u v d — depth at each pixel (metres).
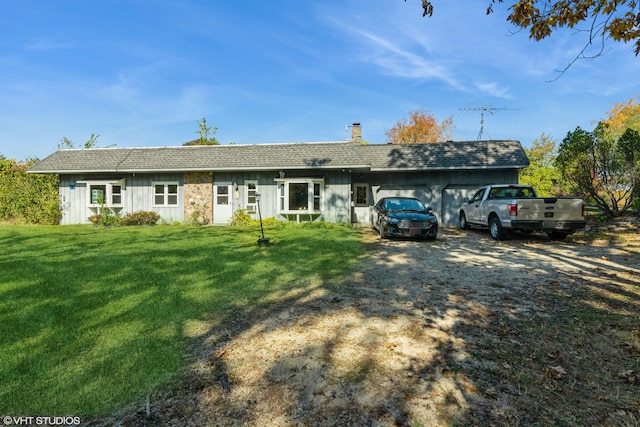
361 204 19.02
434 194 18.25
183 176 18.41
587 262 7.91
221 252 8.67
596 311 4.80
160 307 4.87
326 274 6.77
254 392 2.98
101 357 3.50
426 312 4.81
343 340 3.96
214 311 4.83
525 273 6.95
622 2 4.96
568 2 5.23
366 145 20.73
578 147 13.88
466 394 2.94
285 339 3.99
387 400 2.86
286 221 17.58
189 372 3.29
